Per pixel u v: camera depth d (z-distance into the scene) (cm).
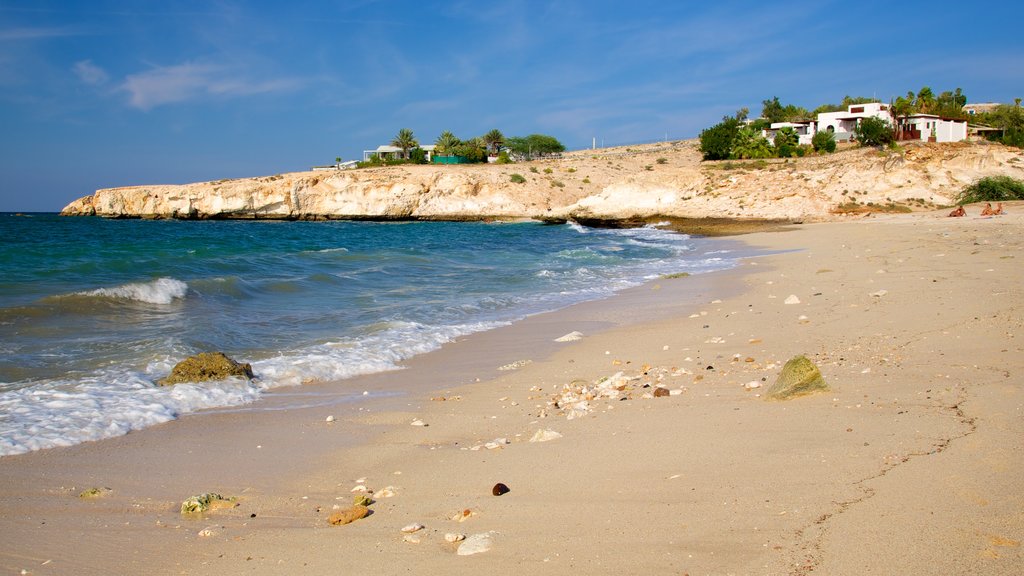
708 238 4181
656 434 636
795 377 719
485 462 608
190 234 5453
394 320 1440
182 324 1339
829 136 7344
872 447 537
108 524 509
